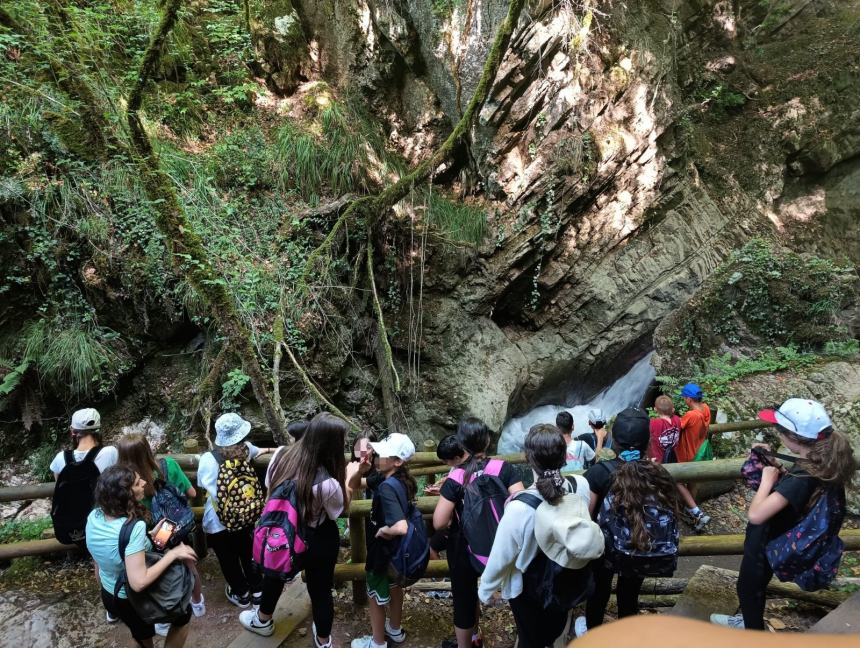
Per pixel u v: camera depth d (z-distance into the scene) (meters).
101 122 5.39
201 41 8.72
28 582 4.74
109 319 7.64
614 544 2.95
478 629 3.71
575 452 5.15
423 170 7.55
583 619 3.58
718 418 8.44
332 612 3.52
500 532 2.72
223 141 8.31
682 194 10.91
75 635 4.12
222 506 3.78
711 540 3.80
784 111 12.94
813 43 14.02
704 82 12.71
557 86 8.78
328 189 8.48
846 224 13.13
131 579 2.94
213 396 7.62
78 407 7.73
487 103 8.71
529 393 10.01
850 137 13.05
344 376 8.51
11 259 7.17
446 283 9.19
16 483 7.30
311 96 8.81
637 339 10.56
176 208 5.23
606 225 10.06
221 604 4.32
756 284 10.35
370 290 8.60
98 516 3.05
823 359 9.56
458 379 9.04
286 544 3.12
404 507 3.30
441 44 8.77
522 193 9.24
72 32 5.93
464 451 3.22
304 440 3.27
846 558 5.23
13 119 6.98
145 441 3.57
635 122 9.72
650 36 10.19
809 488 2.70
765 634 0.48
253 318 7.31
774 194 12.71
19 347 7.29
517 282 9.66
